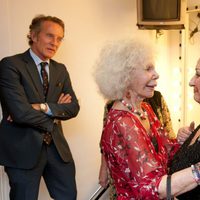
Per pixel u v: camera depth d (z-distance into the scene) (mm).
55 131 2178
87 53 2826
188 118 3434
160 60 3420
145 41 1287
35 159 1993
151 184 1055
